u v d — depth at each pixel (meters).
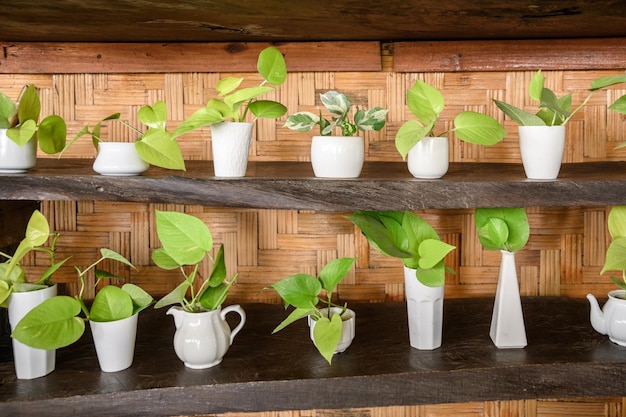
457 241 1.12
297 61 1.07
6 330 0.98
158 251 0.89
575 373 0.80
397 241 0.87
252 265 1.13
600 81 0.82
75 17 0.87
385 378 0.78
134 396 0.76
